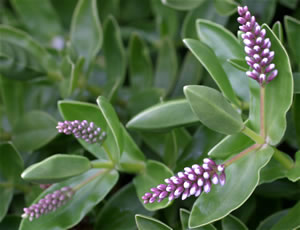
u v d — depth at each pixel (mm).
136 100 695
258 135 569
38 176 573
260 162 569
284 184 637
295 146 648
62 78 707
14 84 725
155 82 730
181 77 711
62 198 595
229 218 594
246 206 634
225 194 567
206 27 612
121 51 721
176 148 629
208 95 545
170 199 541
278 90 566
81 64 673
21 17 771
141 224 573
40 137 679
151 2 768
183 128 647
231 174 571
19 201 677
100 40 693
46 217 605
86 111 606
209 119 551
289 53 674
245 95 605
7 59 683
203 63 581
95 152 623
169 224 631
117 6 775
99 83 754
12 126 724
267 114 573
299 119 611
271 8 688
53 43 775
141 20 794
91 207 606
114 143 606
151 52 774
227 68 608
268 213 650
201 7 700
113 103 690
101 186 612
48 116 679
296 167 587
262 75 554
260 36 547
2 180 655
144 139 664
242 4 677
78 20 704
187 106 586
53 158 580
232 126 559
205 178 544
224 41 608
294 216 582
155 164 613
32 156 691
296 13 711
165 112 586
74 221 604
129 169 614
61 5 786
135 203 630
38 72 697
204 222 561
